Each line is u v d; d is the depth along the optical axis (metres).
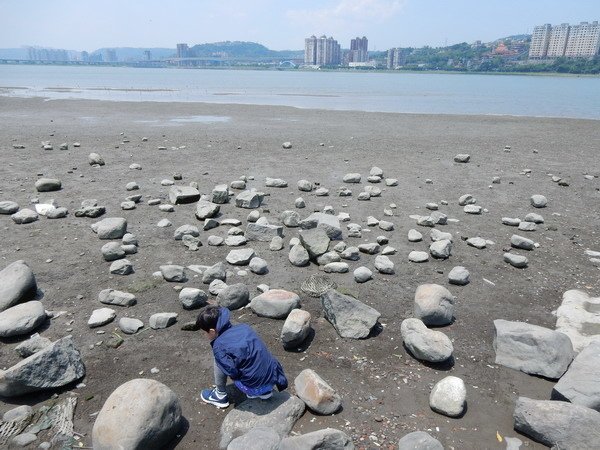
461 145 18.09
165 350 5.18
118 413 3.74
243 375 4.21
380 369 4.97
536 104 38.97
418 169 13.83
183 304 5.98
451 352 4.97
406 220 9.42
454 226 9.14
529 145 18.30
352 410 4.37
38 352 4.48
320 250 7.37
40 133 19.08
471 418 4.32
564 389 4.34
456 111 32.72
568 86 69.75
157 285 6.56
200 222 9.02
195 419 4.25
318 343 5.38
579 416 3.90
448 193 11.40
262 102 37.91
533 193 11.53
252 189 10.34
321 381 4.42
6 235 8.16
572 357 4.99
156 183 11.69
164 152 15.55
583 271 7.31
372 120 26.11
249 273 7.00
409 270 7.23
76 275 6.79
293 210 9.79
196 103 34.84
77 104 32.28
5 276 5.96
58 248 7.68
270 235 8.16
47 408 4.31
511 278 7.04
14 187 11.04
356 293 6.44
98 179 11.95
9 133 18.89
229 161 14.35
